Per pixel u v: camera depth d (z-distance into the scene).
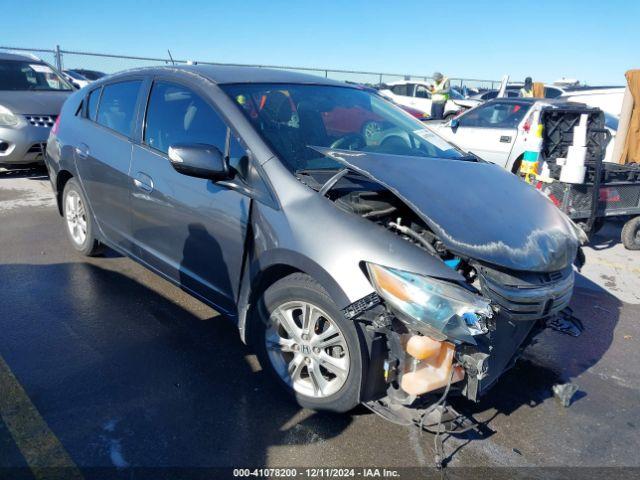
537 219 2.78
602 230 7.35
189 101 3.35
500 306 2.36
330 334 2.58
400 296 2.27
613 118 9.67
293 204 2.66
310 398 2.71
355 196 2.66
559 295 2.56
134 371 3.08
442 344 2.30
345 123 3.46
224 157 2.98
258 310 2.84
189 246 3.24
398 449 2.58
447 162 3.15
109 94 4.15
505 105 8.52
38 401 2.76
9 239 5.21
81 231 4.67
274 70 3.84
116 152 3.81
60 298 3.95
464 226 2.45
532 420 2.90
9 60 8.55
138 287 4.21
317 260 2.47
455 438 2.69
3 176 8.10
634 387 3.31
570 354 3.69
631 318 4.37
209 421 2.69
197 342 3.43
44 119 7.61
